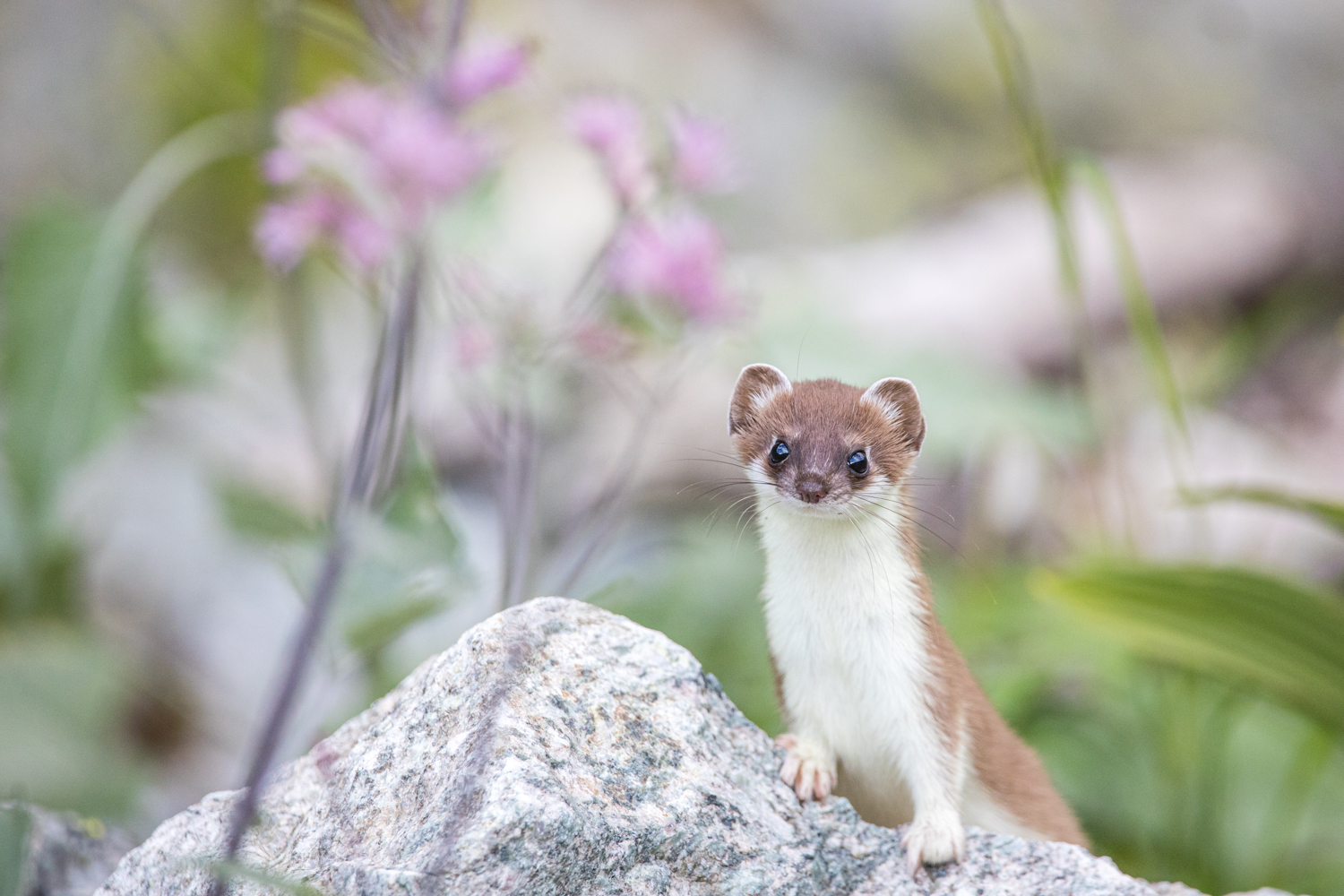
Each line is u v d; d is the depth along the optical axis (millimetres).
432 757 5801
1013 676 10773
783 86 22906
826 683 7293
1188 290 18234
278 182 8656
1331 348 17641
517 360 8883
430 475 8156
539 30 21781
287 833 6309
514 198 17859
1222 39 23219
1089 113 23312
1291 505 8539
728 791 6176
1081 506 14836
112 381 10812
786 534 7461
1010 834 7844
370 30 8891
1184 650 9094
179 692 13070
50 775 10438
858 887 6379
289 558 8383
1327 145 21219
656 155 9461
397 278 8789
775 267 17953
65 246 10820
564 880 5418
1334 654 8602
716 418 14992
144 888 6207
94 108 18109
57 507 10812
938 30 24219
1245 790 10430
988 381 12633
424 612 7973
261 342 16375
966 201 21859
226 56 17078
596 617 6527
